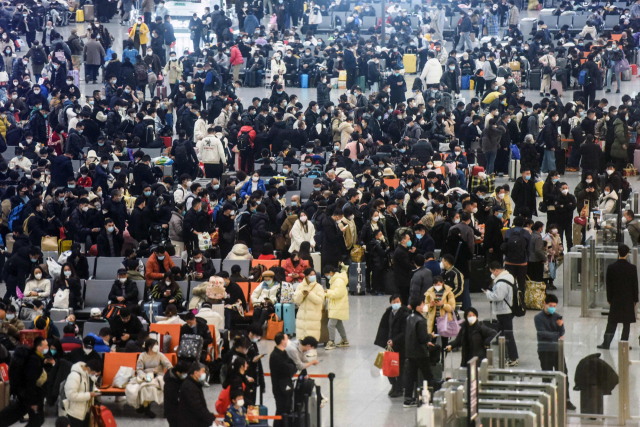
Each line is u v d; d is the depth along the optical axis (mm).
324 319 29312
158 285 30578
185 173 40062
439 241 33250
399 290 31359
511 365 23141
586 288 30875
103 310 30188
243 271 33094
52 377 24844
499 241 32656
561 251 35125
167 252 31578
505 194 35906
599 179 41000
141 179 40500
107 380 25609
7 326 27609
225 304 30078
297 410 21547
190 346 24766
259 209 35312
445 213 34375
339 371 27328
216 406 22672
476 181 40250
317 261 34062
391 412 24359
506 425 20625
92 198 36938
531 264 31781
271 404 25609
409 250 31312
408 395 24484
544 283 31484
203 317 28578
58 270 32250
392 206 34219
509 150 48031
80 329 30938
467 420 19422
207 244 35094
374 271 33844
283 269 31031
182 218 35969
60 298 30828
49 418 25172
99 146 43969
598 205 38469
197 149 46812
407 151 45188
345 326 30859
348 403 25016
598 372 23219
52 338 25172
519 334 23094
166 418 23047
